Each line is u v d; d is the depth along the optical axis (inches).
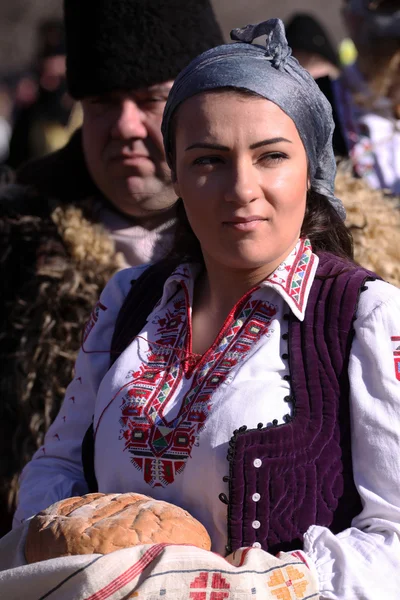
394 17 158.6
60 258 122.5
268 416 76.2
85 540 71.4
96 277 121.0
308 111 79.9
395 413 74.8
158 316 88.4
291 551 73.8
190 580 67.7
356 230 118.7
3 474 121.1
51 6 598.2
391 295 78.4
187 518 74.5
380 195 127.3
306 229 86.5
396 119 161.8
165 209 121.0
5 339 122.3
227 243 78.9
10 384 120.6
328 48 218.1
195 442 77.6
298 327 79.7
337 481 76.1
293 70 79.8
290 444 75.7
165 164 119.9
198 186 79.0
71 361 119.0
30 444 119.3
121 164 119.1
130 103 118.0
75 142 129.4
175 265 92.4
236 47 80.7
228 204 77.7
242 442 75.3
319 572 71.5
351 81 164.2
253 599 67.7
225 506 76.2
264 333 80.3
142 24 116.8
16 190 130.0
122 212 126.1
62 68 255.8
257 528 75.2
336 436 76.3
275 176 78.0
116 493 79.8
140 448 80.2
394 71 160.4
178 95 80.9
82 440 93.0
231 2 562.9
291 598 69.3
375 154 158.2
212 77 78.2
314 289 81.3
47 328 119.6
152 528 72.2
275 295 82.0
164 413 80.6
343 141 141.9
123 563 68.3
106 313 95.3
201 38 121.0
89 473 89.2
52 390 119.3
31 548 73.9
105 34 116.8
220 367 80.1
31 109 258.2
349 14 167.3
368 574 71.1
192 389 80.5
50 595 68.8
